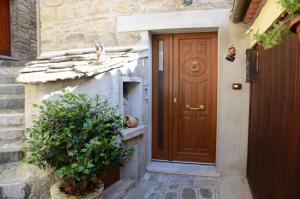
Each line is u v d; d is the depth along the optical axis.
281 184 1.95
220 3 3.67
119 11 4.05
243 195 3.25
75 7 4.29
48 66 3.00
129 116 3.68
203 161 4.21
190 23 3.76
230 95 3.72
